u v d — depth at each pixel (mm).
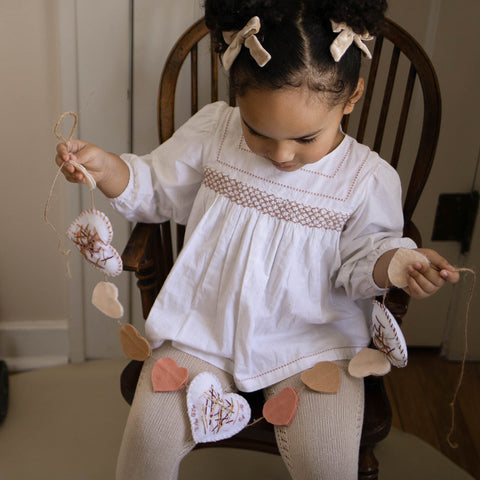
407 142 1446
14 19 1283
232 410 987
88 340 1659
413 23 1335
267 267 1033
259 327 1064
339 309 1091
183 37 1159
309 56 830
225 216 1044
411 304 1679
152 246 1115
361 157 1038
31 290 1593
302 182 1023
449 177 1520
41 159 1427
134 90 1348
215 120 1085
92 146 1022
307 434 949
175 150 1106
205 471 1386
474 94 1405
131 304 1610
